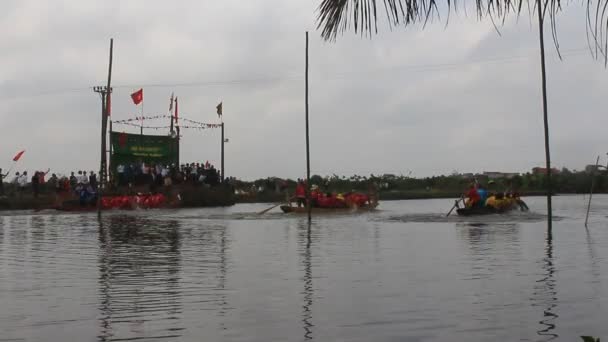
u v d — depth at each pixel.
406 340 7.55
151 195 45.38
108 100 35.38
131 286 11.16
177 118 54.72
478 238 19.92
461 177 75.38
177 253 16.38
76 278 12.14
